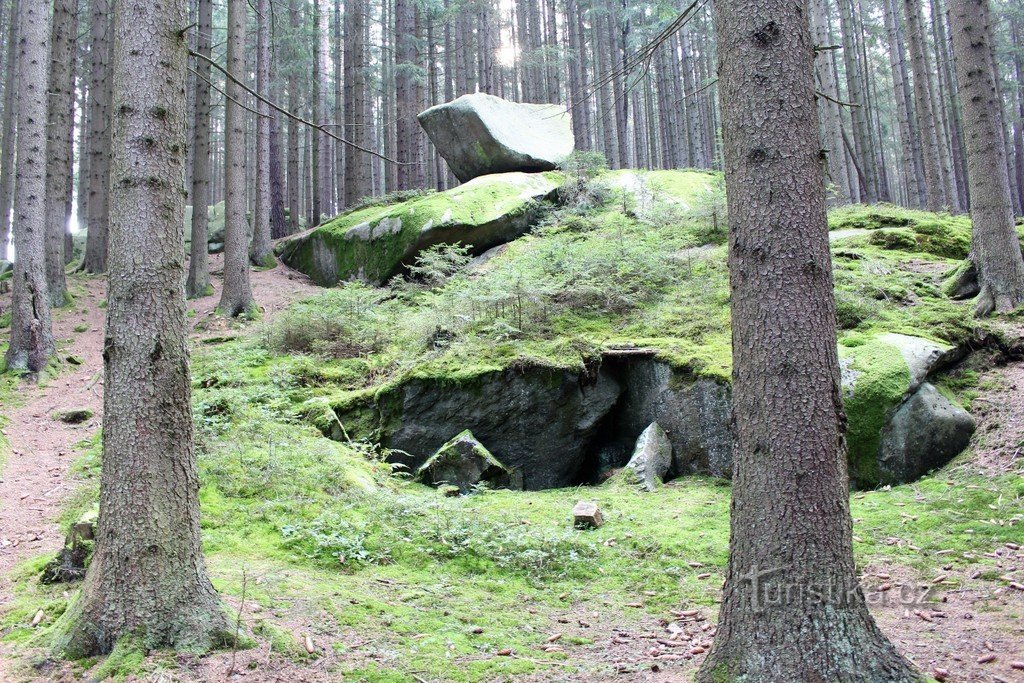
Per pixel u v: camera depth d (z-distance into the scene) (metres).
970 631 4.41
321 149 28.39
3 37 29.81
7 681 3.83
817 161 3.83
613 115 31.16
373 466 8.33
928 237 12.19
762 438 3.64
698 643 4.57
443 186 32.75
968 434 7.55
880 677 3.39
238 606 4.63
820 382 3.62
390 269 15.88
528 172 18.94
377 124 38.97
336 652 4.22
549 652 4.47
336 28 31.38
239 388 9.78
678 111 34.19
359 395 9.72
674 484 8.31
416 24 28.33
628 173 18.36
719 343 9.26
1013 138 37.88
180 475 4.29
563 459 9.25
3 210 21.56
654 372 9.12
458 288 11.53
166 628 4.05
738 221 3.84
